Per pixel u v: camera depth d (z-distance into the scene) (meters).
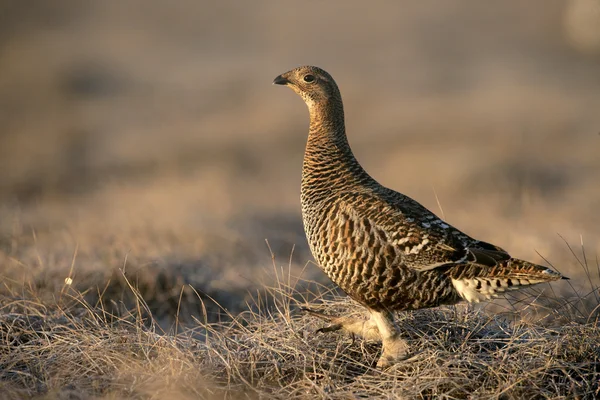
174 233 13.20
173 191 19.12
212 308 10.05
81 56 44.78
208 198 17.97
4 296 9.12
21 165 24.69
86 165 25.05
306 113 30.78
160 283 10.20
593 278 10.98
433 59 48.41
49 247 11.78
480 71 42.88
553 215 16.23
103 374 7.41
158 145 27.61
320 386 7.32
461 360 7.43
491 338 7.97
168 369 7.39
